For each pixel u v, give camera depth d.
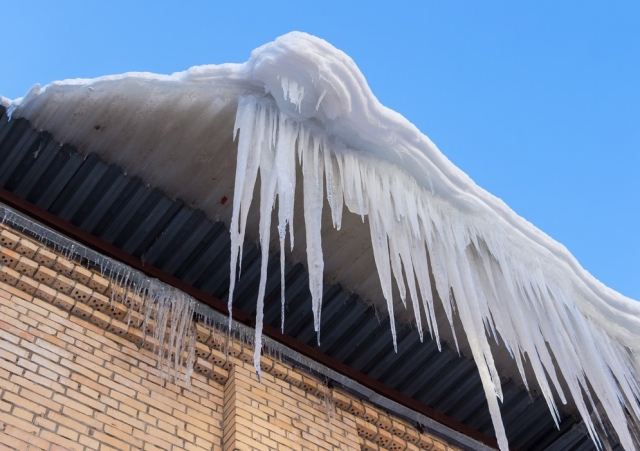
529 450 7.38
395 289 5.95
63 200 5.23
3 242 4.72
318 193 4.87
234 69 4.82
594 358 6.03
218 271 5.65
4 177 5.13
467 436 6.50
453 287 5.37
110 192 5.20
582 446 7.16
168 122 4.95
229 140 5.07
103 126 4.94
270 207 4.55
